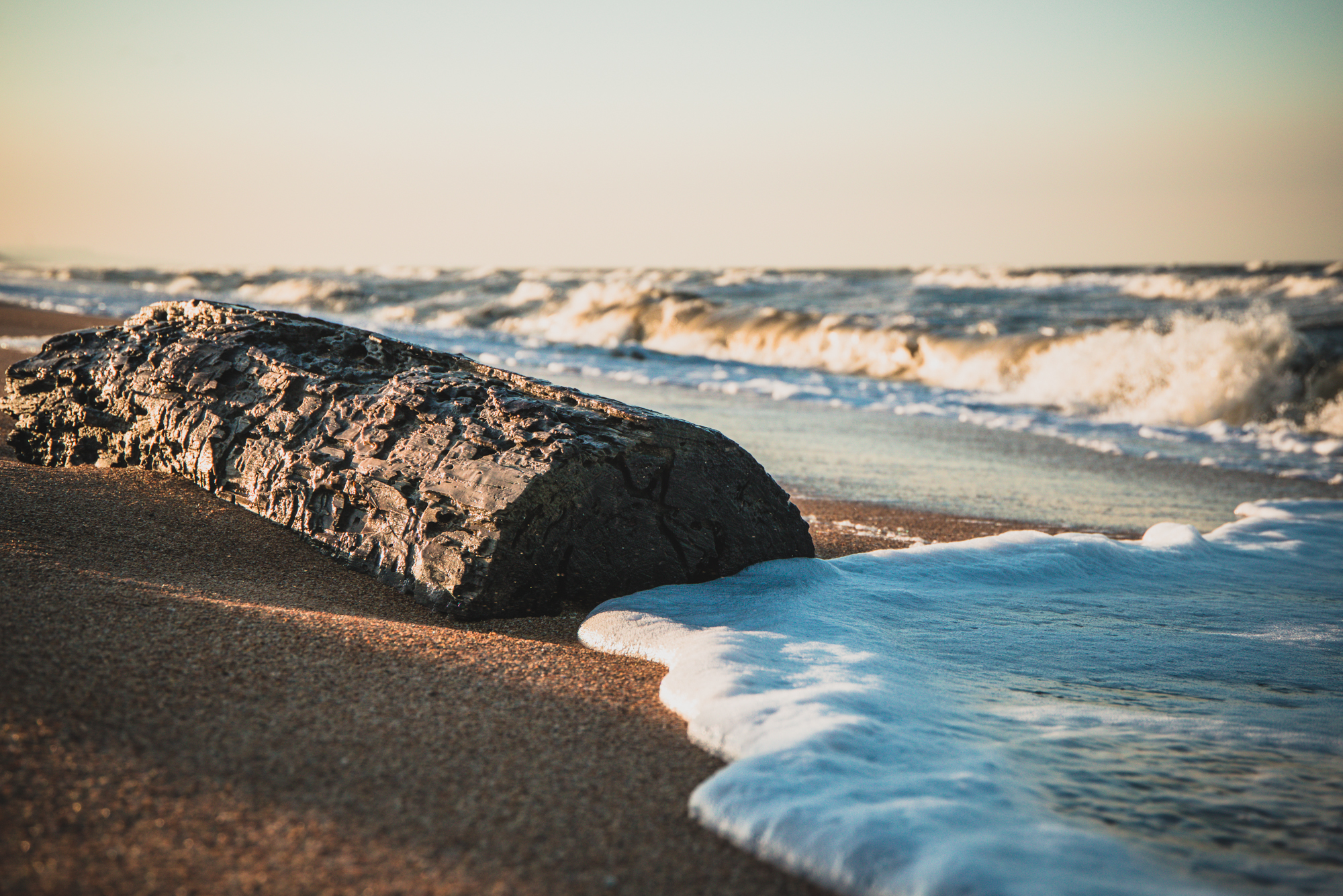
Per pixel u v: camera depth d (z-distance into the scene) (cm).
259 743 226
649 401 1149
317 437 420
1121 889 179
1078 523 616
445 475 370
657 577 387
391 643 301
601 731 255
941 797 213
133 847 181
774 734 242
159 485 445
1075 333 1557
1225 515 663
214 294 3569
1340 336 1316
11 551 329
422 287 3825
